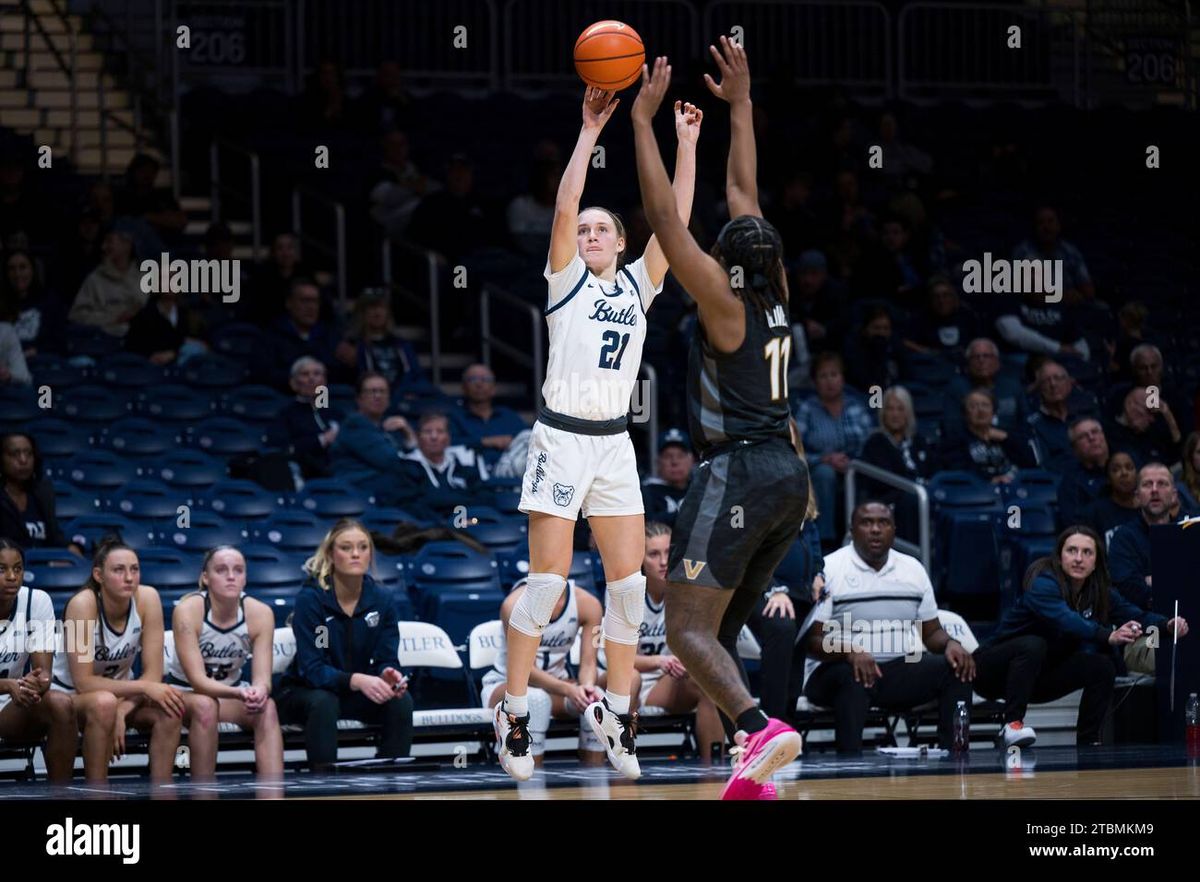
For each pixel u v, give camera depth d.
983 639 10.20
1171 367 14.72
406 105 16.38
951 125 18.08
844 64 19.00
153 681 8.10
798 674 9.20
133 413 11.66
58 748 7.79
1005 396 12.61
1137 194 17.56
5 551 7.98
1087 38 19.17
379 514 10.52
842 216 15.46
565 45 18.38
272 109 16.09
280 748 8.20
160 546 9.83
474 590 9.84
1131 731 9.38
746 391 5.30
